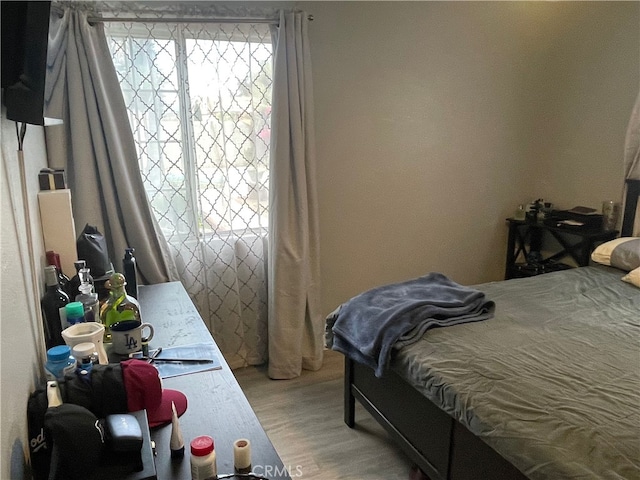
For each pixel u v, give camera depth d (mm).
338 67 2875
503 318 2053
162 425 1115
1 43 1103
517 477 1356
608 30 3047
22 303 1110
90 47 2225
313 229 2848
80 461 879
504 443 1337
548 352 1729
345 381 2365
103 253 1889
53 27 2145
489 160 3480
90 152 2318
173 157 2570
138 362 1139
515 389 1491
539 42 3418
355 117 2990
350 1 2816
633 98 2949
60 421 892
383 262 3307
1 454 759
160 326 1722
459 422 1585
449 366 1671
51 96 2211
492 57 3299
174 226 2646
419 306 1989
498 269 3727
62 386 1046
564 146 3434
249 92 2652
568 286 2463
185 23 2457
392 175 3186
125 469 909
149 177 2555
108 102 2324
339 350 2176
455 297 2119
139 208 2471
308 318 2926
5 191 1052
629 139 2891
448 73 3188
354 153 3041
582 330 1927
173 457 1014
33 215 1504
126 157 2414
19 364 993
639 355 1706
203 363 1429
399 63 3029
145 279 2510
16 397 930
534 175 3660
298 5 2697
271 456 1021
